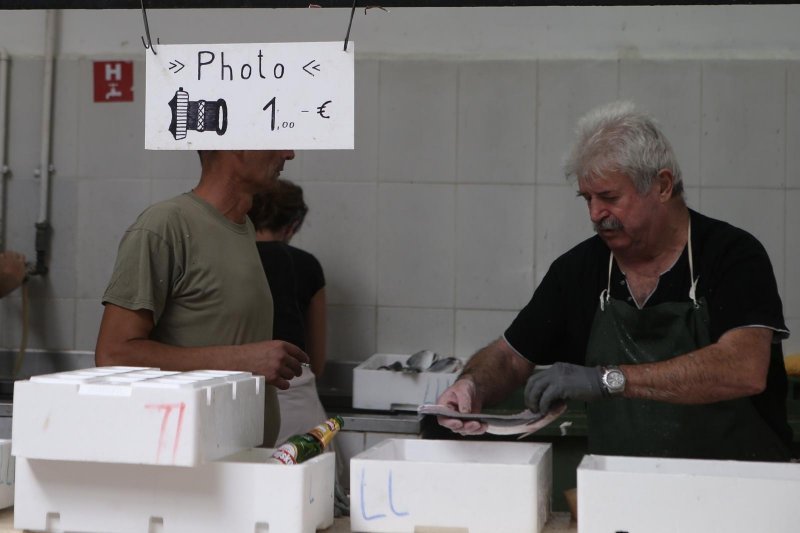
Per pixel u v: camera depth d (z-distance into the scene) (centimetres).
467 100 427
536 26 425
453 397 249
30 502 194
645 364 227
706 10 418
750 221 419
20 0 233
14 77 437
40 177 437
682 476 182
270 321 263
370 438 368
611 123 242
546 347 273
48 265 438
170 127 216
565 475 349
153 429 183
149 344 236
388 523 195
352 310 433
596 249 265
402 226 431
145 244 236
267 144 213
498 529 192
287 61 212
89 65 436
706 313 244
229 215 256
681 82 421
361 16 430
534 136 425
